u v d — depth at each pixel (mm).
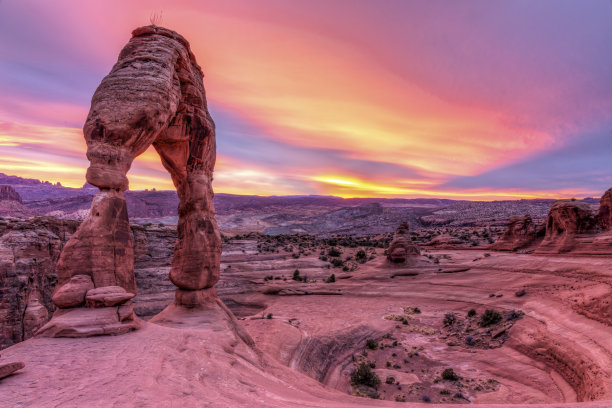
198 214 22547
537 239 78250
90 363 9820
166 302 67625
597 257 54344
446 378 31922
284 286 74500
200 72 24375
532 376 30500
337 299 66500
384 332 46344
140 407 7035
